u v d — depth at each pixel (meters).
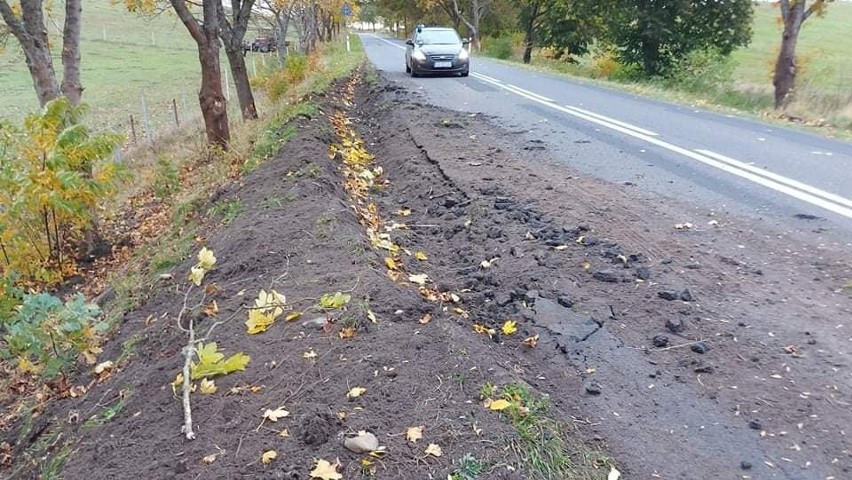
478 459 2.61
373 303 3.88
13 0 12.36
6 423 4.90
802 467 2.74
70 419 4.11
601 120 10.59
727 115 11.38
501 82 16.56
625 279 4.45
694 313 3.98
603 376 3.43
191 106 24.23
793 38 16.97
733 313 3.97
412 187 7.20
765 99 18.61
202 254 4.97
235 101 21.03
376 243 5.19
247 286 4.69
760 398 3.19
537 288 4.41
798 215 5.64
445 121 10.09
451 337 3.50
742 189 6.46
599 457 2.78
